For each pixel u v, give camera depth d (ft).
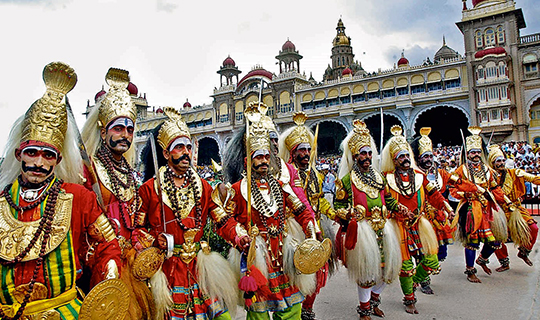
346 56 218.38
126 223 9.49
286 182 12.79
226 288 10.37
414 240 16.12
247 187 11.69
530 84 101.96
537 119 103.14
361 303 14.60
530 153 73.97
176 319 9.55
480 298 16.76
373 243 14.28
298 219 12.64
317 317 15.24
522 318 14.34
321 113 131.44
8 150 7.51
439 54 163.73
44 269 6.91
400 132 17.63
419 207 16.63
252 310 11.16
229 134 156.87
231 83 172.45
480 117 106.01
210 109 165.78
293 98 139.33
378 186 15.03
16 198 6.98
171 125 10.42
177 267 9.99
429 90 115.14
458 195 20.22
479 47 107.96
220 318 10.17
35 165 6.91
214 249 18.80
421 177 17.26
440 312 15.34
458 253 26.12
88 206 7.61
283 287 11.56
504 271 20.76
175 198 10.20
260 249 11.38
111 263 7.61
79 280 8.57
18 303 6.70
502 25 105.81
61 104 7.37
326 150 150.20
